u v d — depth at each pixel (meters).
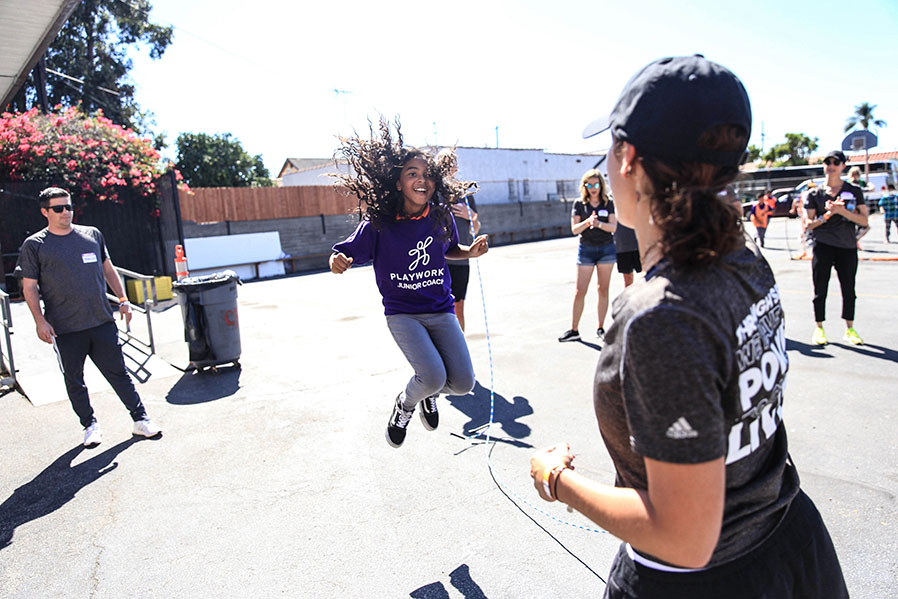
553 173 35.09
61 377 5.89
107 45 25.52
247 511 3.21
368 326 8.11
